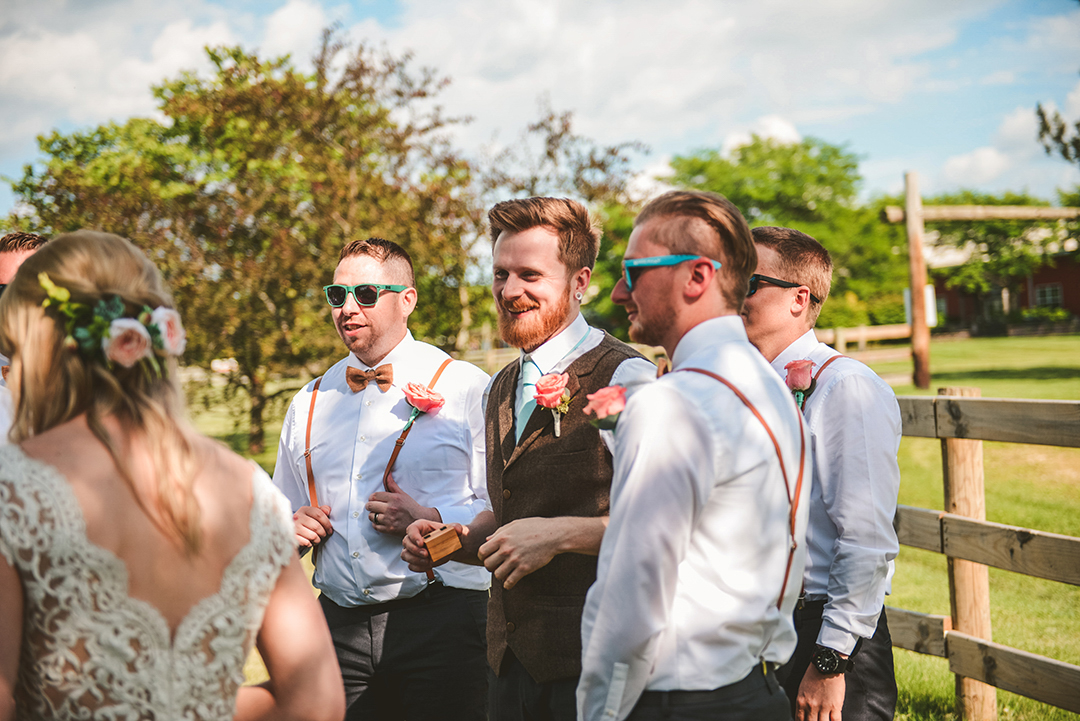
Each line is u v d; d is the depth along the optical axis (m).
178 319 1.29
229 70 12.84
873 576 2.07
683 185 35.16
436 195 11.77
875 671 2.22
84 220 12.03
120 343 1.19
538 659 1.98
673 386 1.50
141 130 14.89
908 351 16.33
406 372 2.79
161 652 1.16
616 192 12.81
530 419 2.13
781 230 2.45
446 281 12.71
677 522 1.43
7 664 1.08
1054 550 2.90
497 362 13.36
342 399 2.80
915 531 3.52
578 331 2.20
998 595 5.18
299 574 1.36
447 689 2.55
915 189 14.31
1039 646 4.18
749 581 1.48
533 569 1.87
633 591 1.43
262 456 12.84
